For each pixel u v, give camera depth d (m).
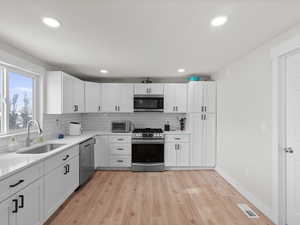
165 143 3.85
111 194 2.75
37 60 2.78
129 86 4.12
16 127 2.48
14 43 2.16
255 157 2.39
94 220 2.09
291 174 1.88
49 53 2.54
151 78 4.45
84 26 1.74
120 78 4.46
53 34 1.92
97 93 4.09
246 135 2.61
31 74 2.71
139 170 3.80
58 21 1.63
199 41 2.12
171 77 4.37
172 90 4.09
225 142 3.35
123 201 2.53
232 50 2.44
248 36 1.98
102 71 3.69
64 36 1.96
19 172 1.53
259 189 2.31
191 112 3.83
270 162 2.10
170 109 4.09
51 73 2.92
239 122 2.81
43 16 1.54
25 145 2.48
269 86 2.11
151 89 4.10
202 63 3.10
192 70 3.63
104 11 1.47
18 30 1.81
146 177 3.47
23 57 2.48
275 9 1.44
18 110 2.51
